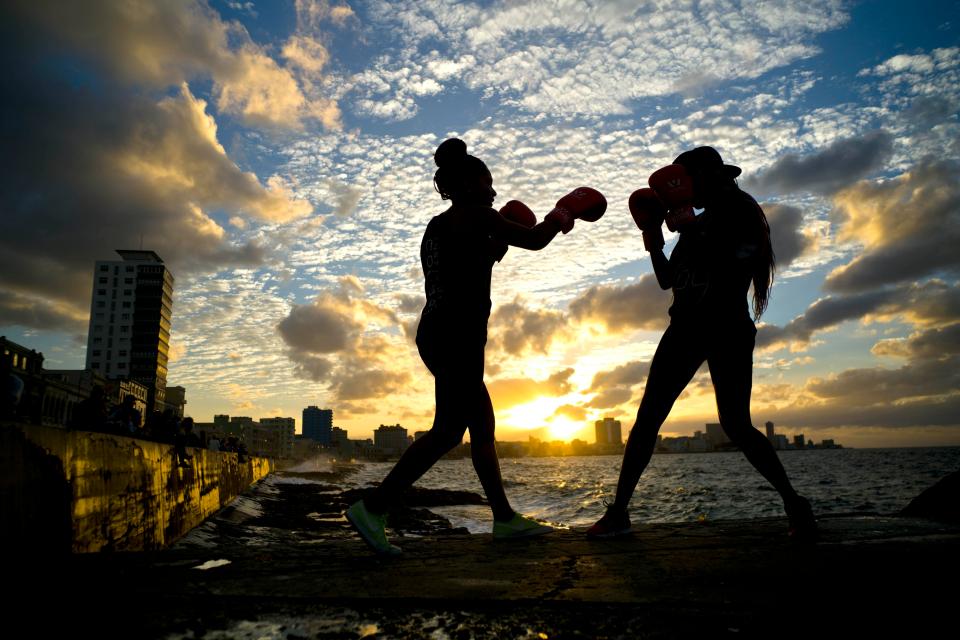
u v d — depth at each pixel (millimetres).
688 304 2938
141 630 1364
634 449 2928
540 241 2738
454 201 2842
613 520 2855
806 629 1364
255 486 42438
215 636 1352
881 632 1334
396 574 1979
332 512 30312
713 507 28625
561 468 150250
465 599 1630
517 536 2961
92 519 6539
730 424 2859
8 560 2031
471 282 2611
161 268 115312
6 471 4230
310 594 1698
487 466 3029
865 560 2008
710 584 1760
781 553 2188
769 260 3018
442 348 2576
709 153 3023
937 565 1903
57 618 1443
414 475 2482
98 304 112625
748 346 2883
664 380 2961
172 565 2133
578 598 1630
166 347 120062
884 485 45469
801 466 96812
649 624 1428
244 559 2273
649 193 3244
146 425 13961
